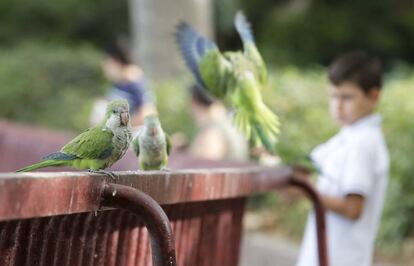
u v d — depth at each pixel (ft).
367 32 73.05
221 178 14.46
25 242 11.17
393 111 38.19
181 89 44.11
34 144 26.58
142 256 13.74
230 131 29.07
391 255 34.32
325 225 18.12
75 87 54.44
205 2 54.19
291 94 41.42
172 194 12.84
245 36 14.78
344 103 19.85
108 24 81.56
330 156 20.10
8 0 81.25
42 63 55.57
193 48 15.17
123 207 11.13
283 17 74.23
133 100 32.01
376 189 19.52
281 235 38.37
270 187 16.96
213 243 16.38
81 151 12.92
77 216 11.97
